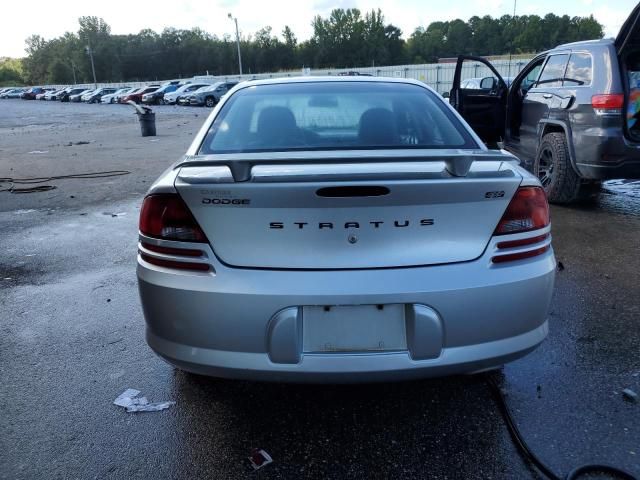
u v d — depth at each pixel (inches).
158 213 80.7
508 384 102.2
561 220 214.2
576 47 226.2
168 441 88.7
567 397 97.7
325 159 76.4
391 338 77.5
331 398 99.7
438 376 80.3
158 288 80.4
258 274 76.7
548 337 120.0
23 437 90.4
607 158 201.8
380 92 119.7
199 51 4382.4
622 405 95.0
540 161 244.2
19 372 111.6
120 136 721.6
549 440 86.4
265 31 4325.8
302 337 77.2
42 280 167.5
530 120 259.8
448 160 75.5
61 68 4571.9
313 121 108.9
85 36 4510.3
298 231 75.8
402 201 75.2
